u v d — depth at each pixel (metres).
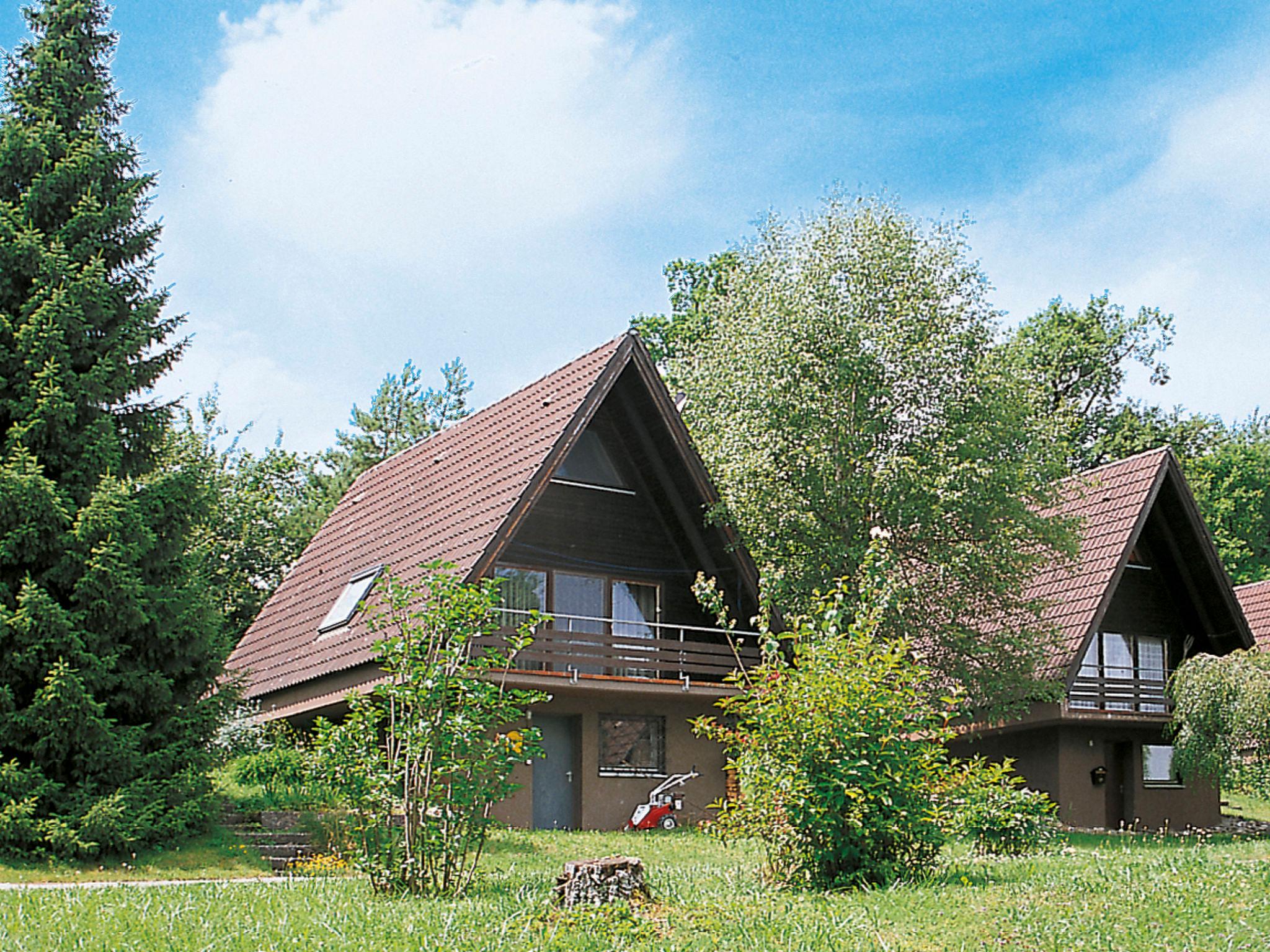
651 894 11.96
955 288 27.28
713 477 27.09
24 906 11.59
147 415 18.97
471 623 13.66
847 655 13.43
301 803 19.98
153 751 17.73
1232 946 9.88
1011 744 30.84
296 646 27.39
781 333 26.56
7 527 16.92
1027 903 11.40
